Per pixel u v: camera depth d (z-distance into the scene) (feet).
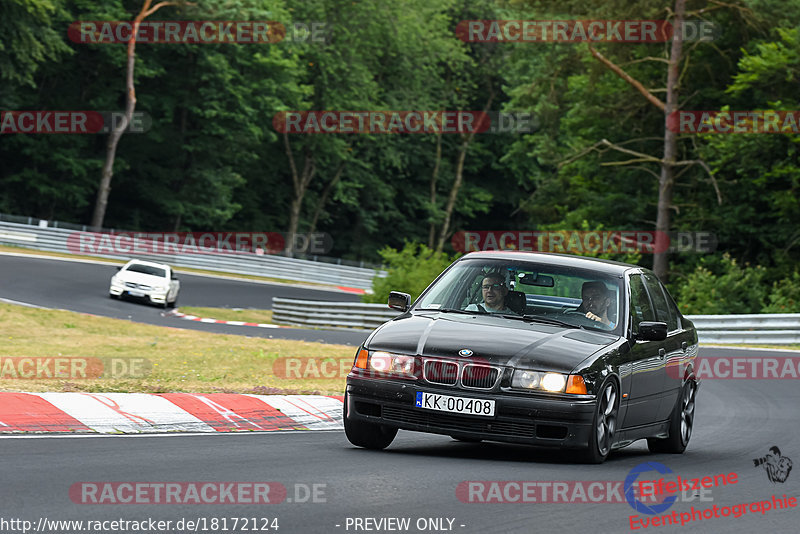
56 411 101.60
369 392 88.12
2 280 374.02
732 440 118.93
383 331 91.76
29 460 77.82
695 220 462.19
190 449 88.53
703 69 463.42
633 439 98.17
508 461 89.25
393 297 99.66
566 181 519.19
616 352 91.30
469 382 85.46
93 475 72.64
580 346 88.84
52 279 398.21
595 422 86.07
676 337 108.17
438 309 97.35
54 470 73.87
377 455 89.30
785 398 166.61
